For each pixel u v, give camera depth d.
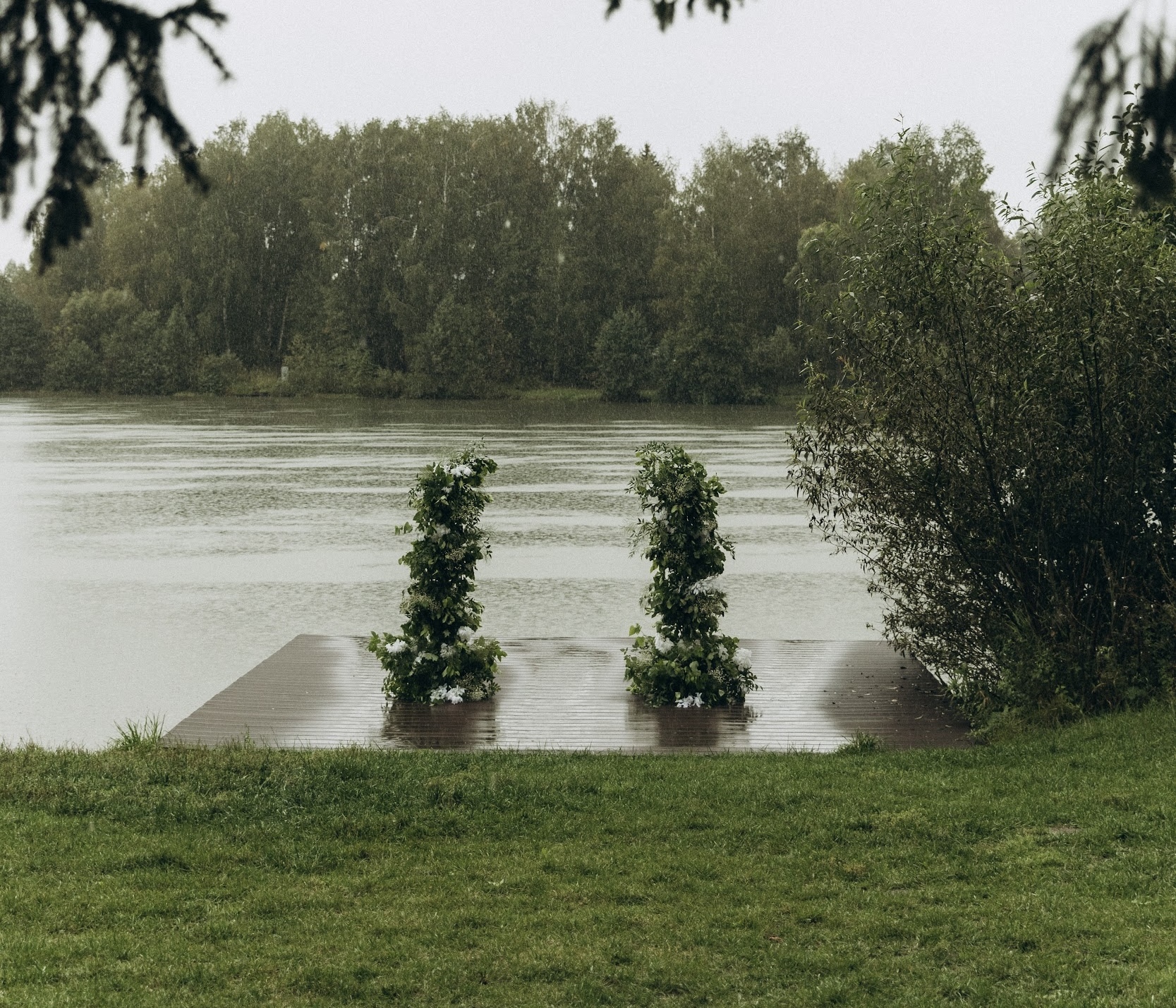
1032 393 10.24
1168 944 5.62
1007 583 11.37
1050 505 10.56
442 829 7.64
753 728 10.88
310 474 37.50
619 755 9.79
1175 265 10.15
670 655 11.95
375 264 100.38
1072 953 5.59
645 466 12.20
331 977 5.45
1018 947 5.72
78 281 114.69
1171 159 3.87
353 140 101.50
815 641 14.76
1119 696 10.34
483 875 6.84
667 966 5.57
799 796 8.21
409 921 6.13
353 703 11.73
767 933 5.98
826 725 10.97
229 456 44.12
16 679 14.06
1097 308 9.98
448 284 99.56
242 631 16.75
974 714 11.09
